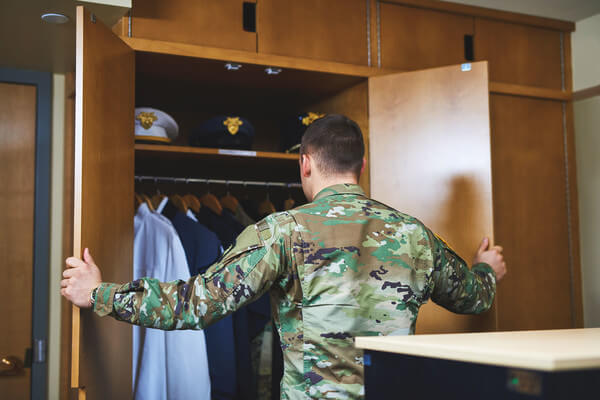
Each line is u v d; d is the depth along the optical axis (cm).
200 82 243
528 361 66
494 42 269
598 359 66
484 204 214
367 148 239
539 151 274
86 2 183
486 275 160
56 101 256
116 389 177
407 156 227
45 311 246
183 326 121
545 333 97
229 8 219
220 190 285
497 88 263
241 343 221
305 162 146
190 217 231
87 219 158
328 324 123
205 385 206
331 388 121
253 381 233
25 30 205
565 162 280
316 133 143
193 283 123
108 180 175
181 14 211
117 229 181
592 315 284
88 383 155
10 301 242
